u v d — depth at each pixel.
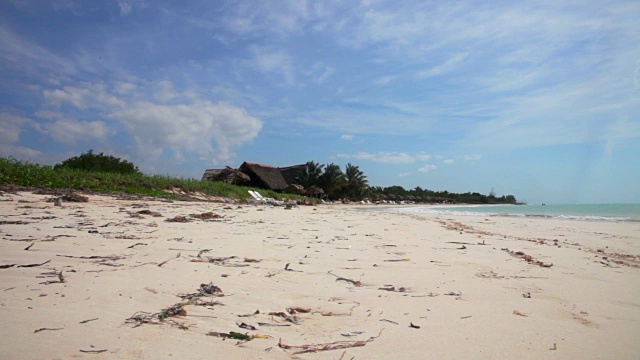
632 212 27.94
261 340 2.26
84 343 2.05
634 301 3.32
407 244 6.62
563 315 2.91
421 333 2.47
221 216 10.55
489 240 7.71
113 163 27.02
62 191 12.82
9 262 3.75
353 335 2.41
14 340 2.02
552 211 31.08
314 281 3.72
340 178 55.06
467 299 3.28
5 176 13.12
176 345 2.10
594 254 6.36
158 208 11.59
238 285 3.43
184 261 4.26
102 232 6.02
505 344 2.33
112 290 3.02
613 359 2.15
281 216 12.34
